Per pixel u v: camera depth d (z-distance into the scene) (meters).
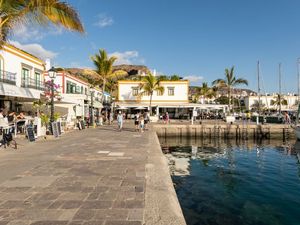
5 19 12.41
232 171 14.66
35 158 9.70
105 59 40.19
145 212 4.55
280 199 9.70
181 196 10.12
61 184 6.22
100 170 7.70
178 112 53.31
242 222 7.67
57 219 4.26
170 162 17.50
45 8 12.41
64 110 30.48
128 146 13.23
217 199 9.75
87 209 4.67
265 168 15.52
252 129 34.53
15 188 5.91
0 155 10.38
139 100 51.41
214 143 29.77
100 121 33.31
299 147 26.28
